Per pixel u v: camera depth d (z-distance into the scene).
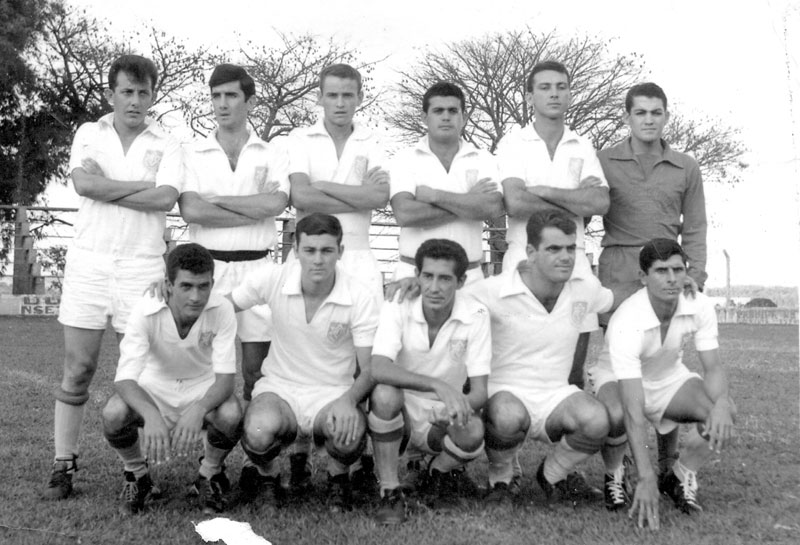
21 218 17.75
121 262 4.06
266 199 4.36
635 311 3.75
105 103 21.89
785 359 10.22
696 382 3.86
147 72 4.14
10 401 6.11
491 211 4.32
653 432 5.42
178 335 3.68
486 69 23.12
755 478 4.25
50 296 16.88
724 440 3.54
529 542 3.18
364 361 3.76
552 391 3.82
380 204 4.41
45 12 20.78
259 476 3.77
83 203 4.12
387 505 3.46
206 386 3.86
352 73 4.47
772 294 20.14
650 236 4.41
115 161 4.14
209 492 3.64
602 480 4.24
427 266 3.53
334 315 3.75
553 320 3.81
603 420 3.57
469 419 3.61
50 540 3.13
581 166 4.43
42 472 4.14
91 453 4.58
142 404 3.51
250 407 3.64
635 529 3.37
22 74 20.41
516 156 4.45
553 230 3.61
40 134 21.06
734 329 16.94
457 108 4.37
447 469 3.84
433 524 3.39
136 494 3.60
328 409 3.69
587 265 4.38
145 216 4.14
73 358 3.97
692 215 4.50
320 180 4.50
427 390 3.51
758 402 6.69
